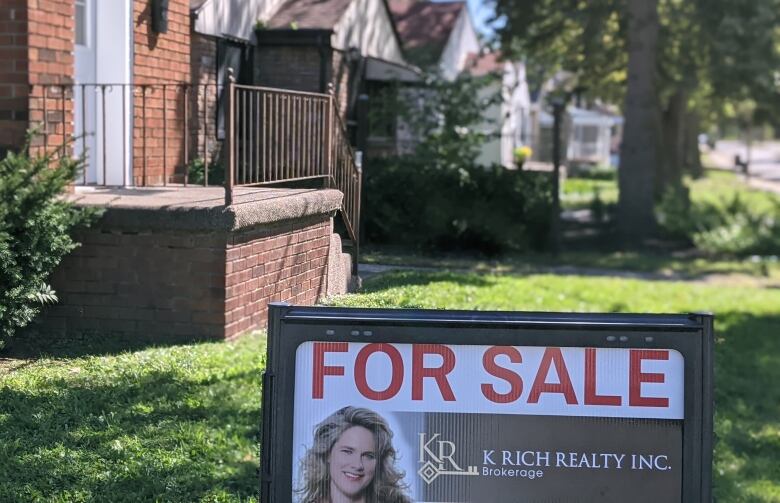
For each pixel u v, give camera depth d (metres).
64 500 4.41
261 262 6.13
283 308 3.10
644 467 3.07
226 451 5.17
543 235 16.89
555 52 24.23
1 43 6.78
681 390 3.06
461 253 12.99
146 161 8.64
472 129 16.95
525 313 3.16
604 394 3.07
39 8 6.82
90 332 6.54
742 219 21.12
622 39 21.97
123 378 5.77
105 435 5.06
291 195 5.98
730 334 10.58
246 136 8.31
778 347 10.13
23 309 6.05
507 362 3.07
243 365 6.14
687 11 21.22
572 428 3.07
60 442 4.91
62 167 6.31
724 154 100.88
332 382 3.09
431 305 5.94
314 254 5.81
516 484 3.09
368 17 15.28
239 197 6.66
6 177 6.09
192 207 6.24
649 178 20.22
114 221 6.38
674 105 27.72
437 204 10.96
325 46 12.69
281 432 3.09
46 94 6.91
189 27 9.77
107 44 8.42
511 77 31.39
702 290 13.95
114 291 6.51
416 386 3.09
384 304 5.46
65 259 6.53
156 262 6.43
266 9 12.94
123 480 4.67
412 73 15.96
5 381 5.62
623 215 20.28
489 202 14.41
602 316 3.12
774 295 13.88
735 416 7.62
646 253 18.69
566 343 3.06
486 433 3.08
